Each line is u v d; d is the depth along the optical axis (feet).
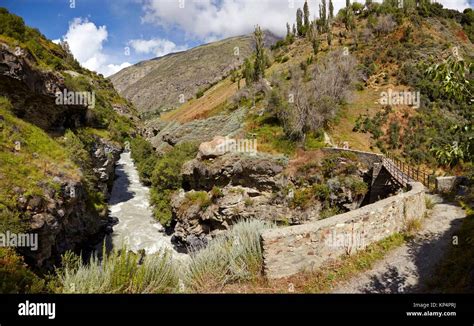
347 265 26.17
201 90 282.56
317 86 117.91
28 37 111.96
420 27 178.40
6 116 60.08
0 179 45.62
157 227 96.89
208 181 89.45
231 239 29.27
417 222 34.88
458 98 18.92
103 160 104.47
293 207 78.89
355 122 117.91
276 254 24.40
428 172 90.89
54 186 53.47
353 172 78.23
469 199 43.34
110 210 106.42
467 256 24.94
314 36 203.21
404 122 118.32
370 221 29.07
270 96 109.40
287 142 94.17
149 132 241.35
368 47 173.99
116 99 286.25
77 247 70.28
